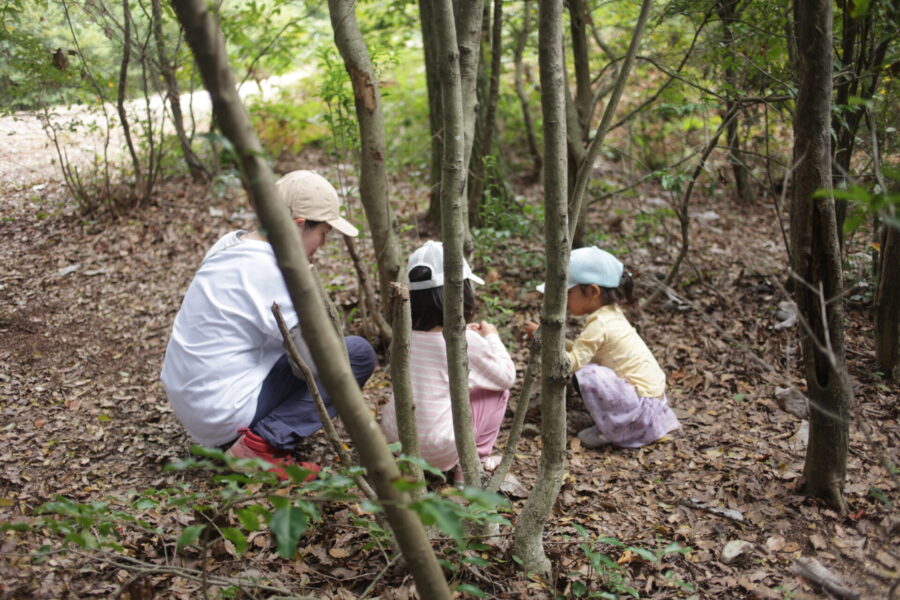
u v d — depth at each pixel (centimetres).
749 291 449
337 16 276
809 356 251
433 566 153
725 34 399
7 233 534
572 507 276
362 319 392
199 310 276
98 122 723
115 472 296
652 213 539
